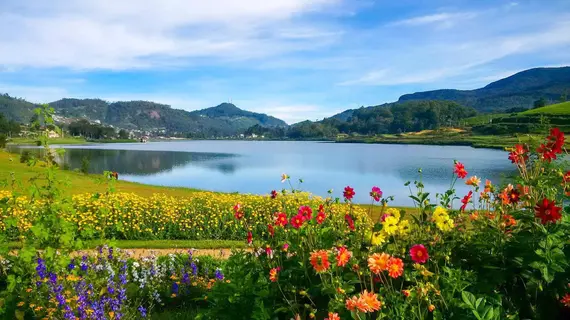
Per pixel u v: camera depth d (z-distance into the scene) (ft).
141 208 33.58
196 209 34.42
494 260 8.77
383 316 7.33
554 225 8.17
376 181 106.42
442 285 8.50
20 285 15.81
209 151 292.40
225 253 26.50
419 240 9.77
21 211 25.12
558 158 11.03
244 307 9.96
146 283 17.46
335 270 8.46
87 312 13.35
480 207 11.52
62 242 16.85
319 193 85.87
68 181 18.31
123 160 200.34
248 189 95.40
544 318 7.88
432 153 238.68
